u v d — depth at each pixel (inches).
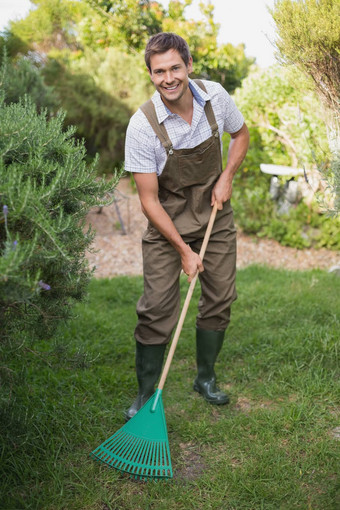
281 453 95.3
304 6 112.4
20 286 66.3
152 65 90.4
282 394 116.9
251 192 268.5
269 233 258.7
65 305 87.9
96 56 369.7
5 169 75.5
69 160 79.4
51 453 94.8
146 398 109.5
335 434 100.8
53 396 111.7
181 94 91.8
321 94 120.7
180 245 99.7
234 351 137.9
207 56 348.8
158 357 108.3
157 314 104.5
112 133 366.3
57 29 366.6
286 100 245.6
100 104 365.4
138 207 325.4
